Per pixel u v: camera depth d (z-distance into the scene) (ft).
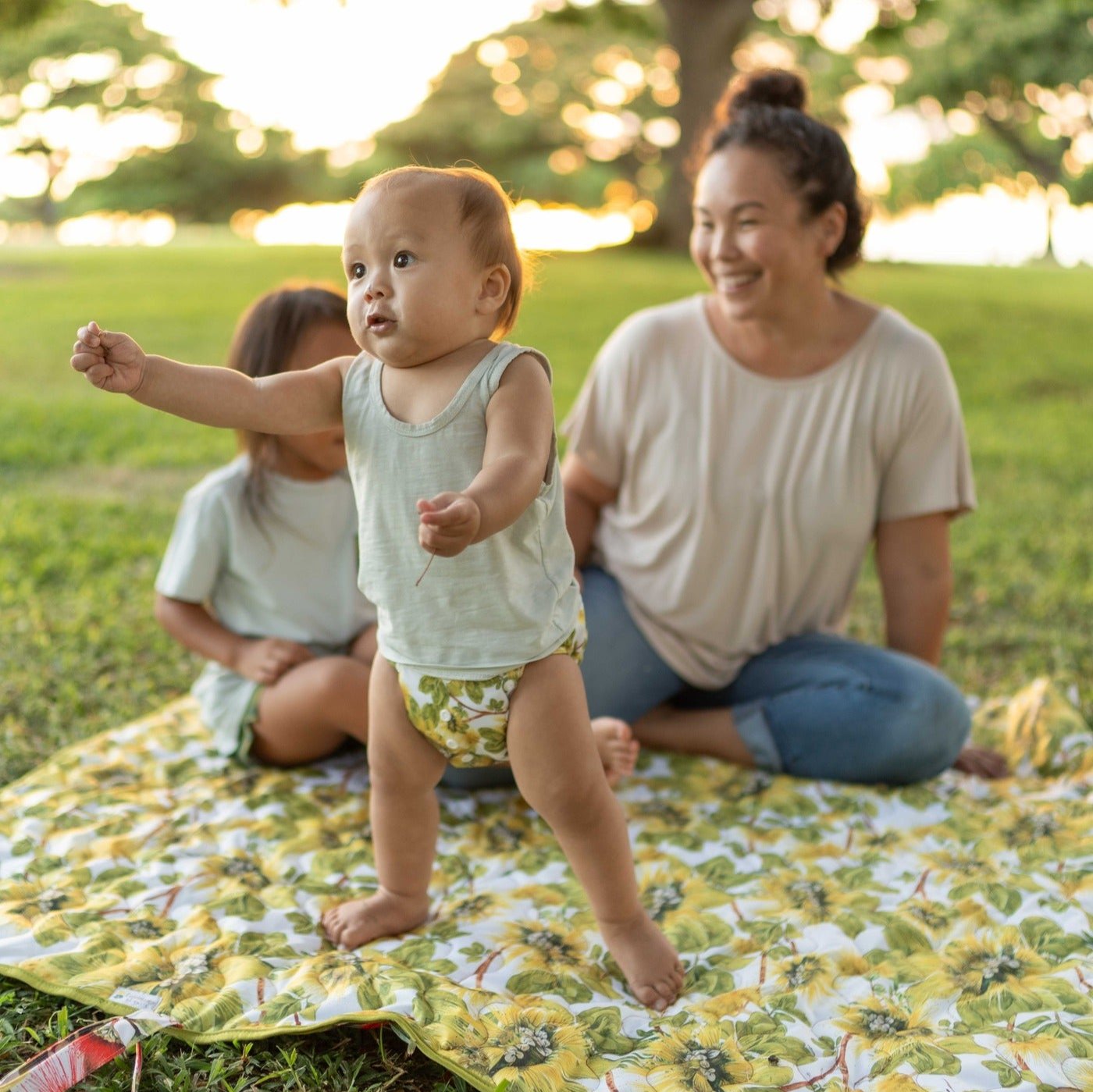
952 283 49.65
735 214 8.41
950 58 65.77
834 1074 5.75
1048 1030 5.90
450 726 6.29
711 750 9.18
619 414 9.22
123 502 16.44
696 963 6.74
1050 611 12.75
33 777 8.52
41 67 95.45
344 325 8.50
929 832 8.13
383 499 5.96
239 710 8.68
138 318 34.12
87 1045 5.62
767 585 9.00
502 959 6.67
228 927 6.86
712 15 59.00
